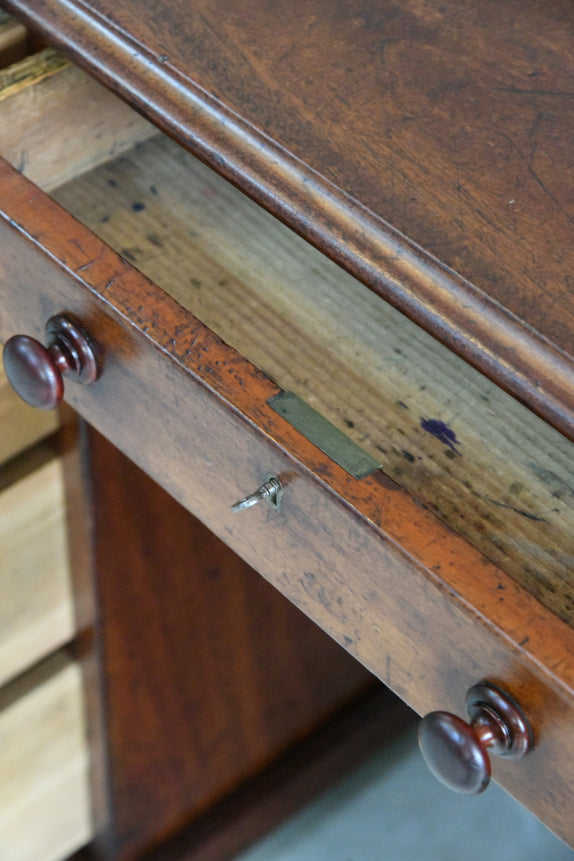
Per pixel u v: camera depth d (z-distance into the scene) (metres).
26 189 0.93
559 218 0.90
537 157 0.93
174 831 1.55
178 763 1.45
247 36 0.99
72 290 0.90
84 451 1.12
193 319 0.87
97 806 1.45
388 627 0.85
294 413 0.84
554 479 0.93
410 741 1.69
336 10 1.02
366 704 1.67
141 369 0.89
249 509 0.89
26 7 1.02
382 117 0.95
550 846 1.56
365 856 1.58
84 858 1.55
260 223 1.08
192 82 0.96
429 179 0.92
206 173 1.11
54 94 1.05
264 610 1.36
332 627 0.90
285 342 1.00
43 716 1.30
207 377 0.85
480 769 0.80
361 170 0.92
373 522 0.80
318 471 0.82
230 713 1.46
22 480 1.15
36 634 1.26
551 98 0.97
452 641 0.81
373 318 1.02
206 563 1.25
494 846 1.57
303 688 1.53
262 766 1.60
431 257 0.88
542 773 0.81
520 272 0.87
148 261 1.05
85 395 0.98
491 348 0.86
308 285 1.04
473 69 0.98
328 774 1.64
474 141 0.94
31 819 1.40
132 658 1.28
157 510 1.19
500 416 0.96
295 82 0.96
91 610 1.23
